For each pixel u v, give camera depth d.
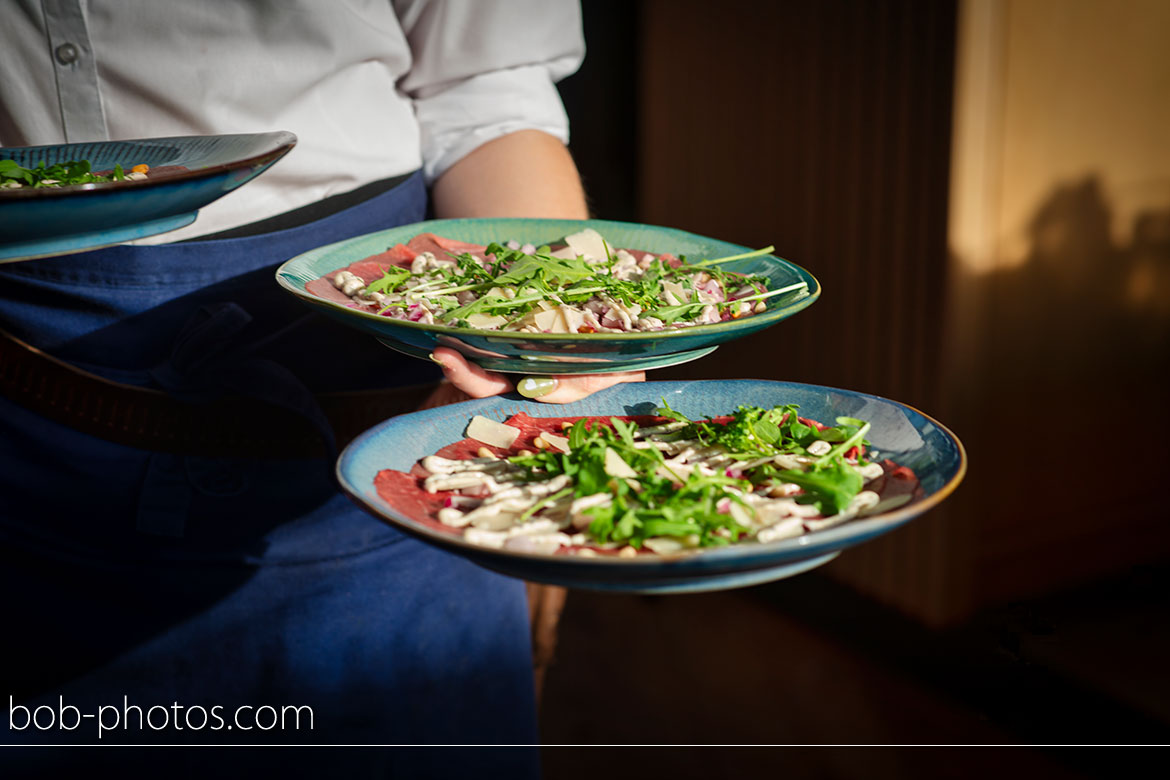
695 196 3.53
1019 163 2.62
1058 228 2.70
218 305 1.19
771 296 1.04
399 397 1.25
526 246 1.21
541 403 0.97
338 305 0.88
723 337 0.86
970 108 2.53
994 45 2.50
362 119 1.28
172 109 1.17
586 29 3.81
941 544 2.76
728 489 0.79
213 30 1.15
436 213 1.46
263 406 1.20
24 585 1.23
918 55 2.61
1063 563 2.91
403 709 1.38
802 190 3.07
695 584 0.68
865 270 2.90
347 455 0.82
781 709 2.53
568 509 0.79
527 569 0.66
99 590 1.25
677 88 3.52
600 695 2.59
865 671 2.69
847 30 2.81
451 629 1.40
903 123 2.69
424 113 1.43
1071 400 2.84
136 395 1.18
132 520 1.22
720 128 3.36
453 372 0.93
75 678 1.28
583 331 0.94
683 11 3.43
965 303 2.67
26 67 1.13
